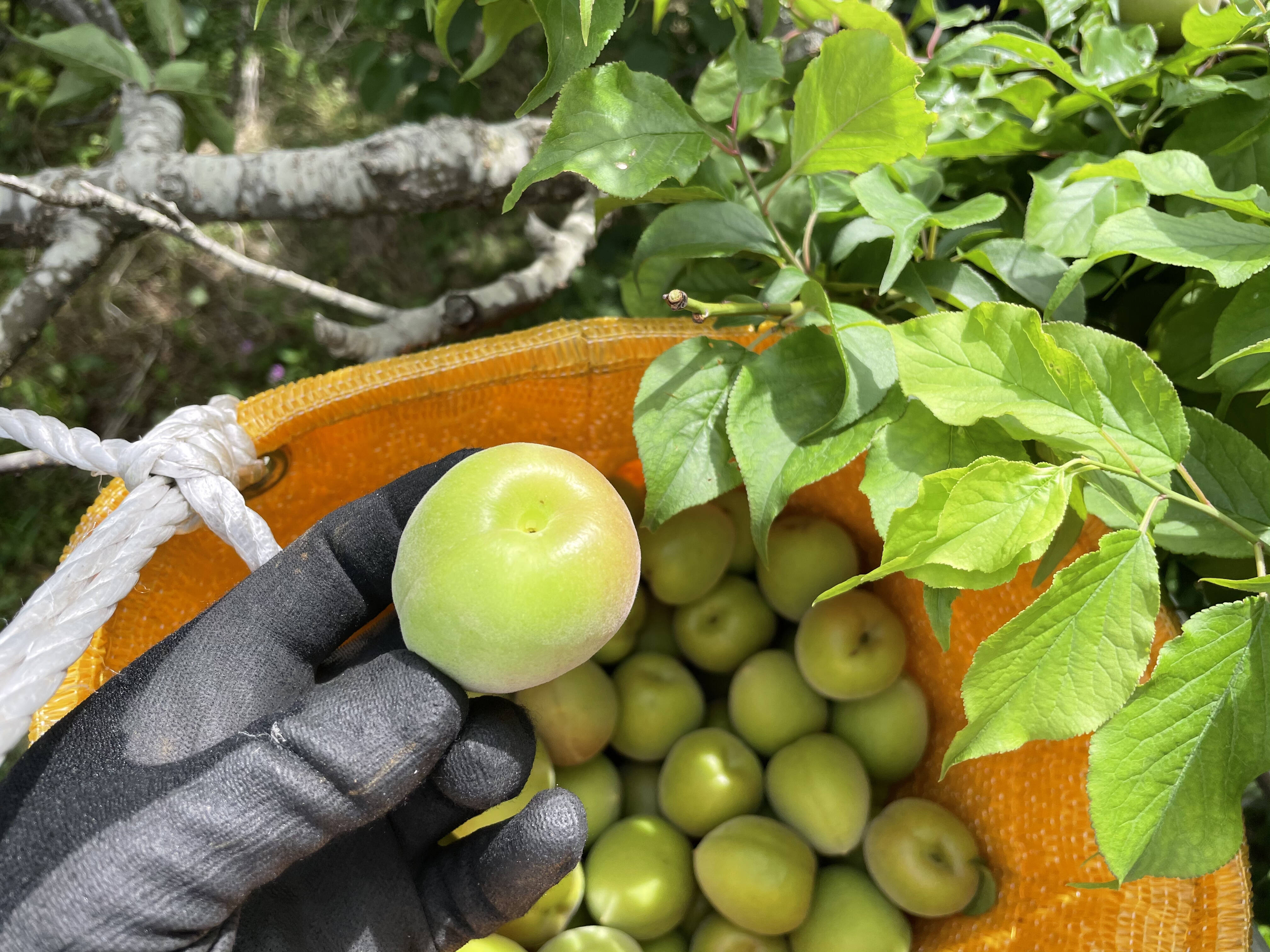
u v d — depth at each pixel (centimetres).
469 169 131
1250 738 50
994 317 51
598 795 88
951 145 77
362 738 44
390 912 55
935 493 47
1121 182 73
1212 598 78
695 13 123
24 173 190
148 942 43
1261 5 71
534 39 195
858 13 75
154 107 134
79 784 47
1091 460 50
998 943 76
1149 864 49
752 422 64
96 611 55
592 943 79
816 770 85
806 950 82
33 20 178
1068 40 89
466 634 44
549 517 48
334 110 201
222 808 43
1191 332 74
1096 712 47
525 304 149
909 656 95
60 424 65
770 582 93
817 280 79
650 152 64
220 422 70
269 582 56
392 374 76
